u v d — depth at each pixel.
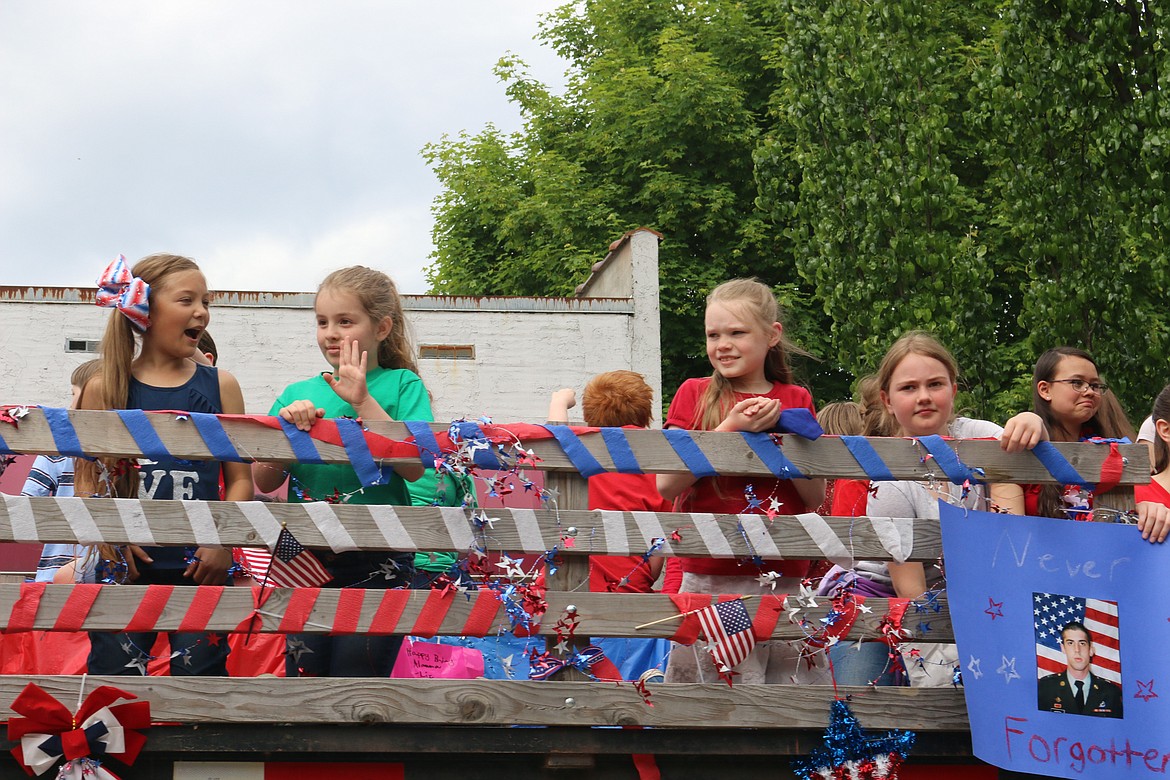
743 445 5.27
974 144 24.81
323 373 5.54
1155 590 5.27
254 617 4.89
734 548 5.24
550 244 29.11
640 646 6.86
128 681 4.77
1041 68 15.75
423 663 5.80
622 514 5.18
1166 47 14.60
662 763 5.22
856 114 18.14
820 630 5.28
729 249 28.61
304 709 4.85
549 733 5.06
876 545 5.35
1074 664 5.21
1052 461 5.46
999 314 23.92
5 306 19.31
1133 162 15.22
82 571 5.77
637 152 29.44
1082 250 15.85
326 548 5.01
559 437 5.16
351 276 5.72
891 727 5.26
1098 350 15.82
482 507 5.29
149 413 4.89
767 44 30.22
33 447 4.79
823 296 18.25
